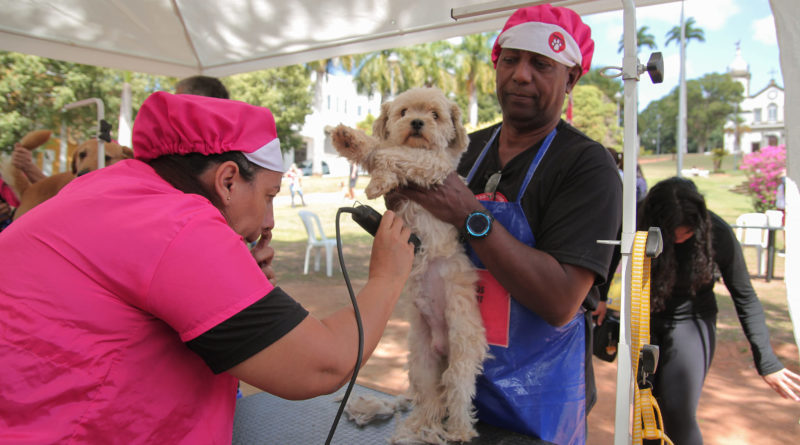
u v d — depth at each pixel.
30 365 0.97
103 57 4.03
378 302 1.24
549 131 1.83
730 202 20.98
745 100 74.69
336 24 3.50
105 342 1.00
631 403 1.38
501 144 1.97
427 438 1.68
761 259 9.94
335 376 1.09
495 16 2.19
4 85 15.98
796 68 1.77
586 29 1.80
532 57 1.71
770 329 6.67
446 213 1.57
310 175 42.81
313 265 11.13
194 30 3.74
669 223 2.68
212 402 1.14
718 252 2.77
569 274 1.51
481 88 35.34
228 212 1.20
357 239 14.56
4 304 1.00
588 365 1.91
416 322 1.87
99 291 0.99
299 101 30.20
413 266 1.79
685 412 2.75
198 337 0.97
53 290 0.99
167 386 1.06
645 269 1.39
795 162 1.79
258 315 0.99
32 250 1.02
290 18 3.46
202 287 0.97
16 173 3.81
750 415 4.55
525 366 1.69
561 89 1.76
